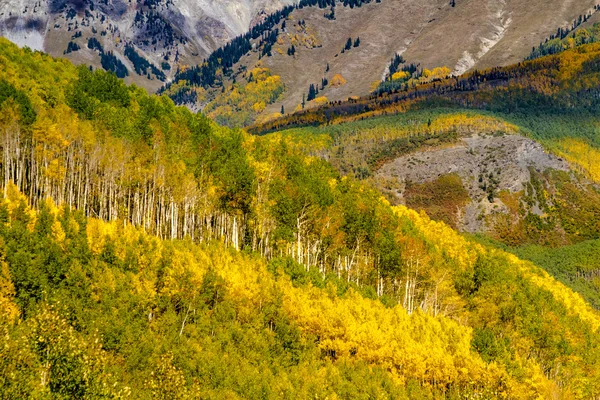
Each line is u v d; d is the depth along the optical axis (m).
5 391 36.66
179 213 95.25
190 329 64.38
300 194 93.62
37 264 62.06
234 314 69.19
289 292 75.38
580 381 90.88
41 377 39.16
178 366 56.41
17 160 85.88
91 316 58.22
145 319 63.31
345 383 63.69
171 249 74.69
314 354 69.81
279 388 59.56
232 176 91.81
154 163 92.31
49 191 86.88
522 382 75.44
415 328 79.56
